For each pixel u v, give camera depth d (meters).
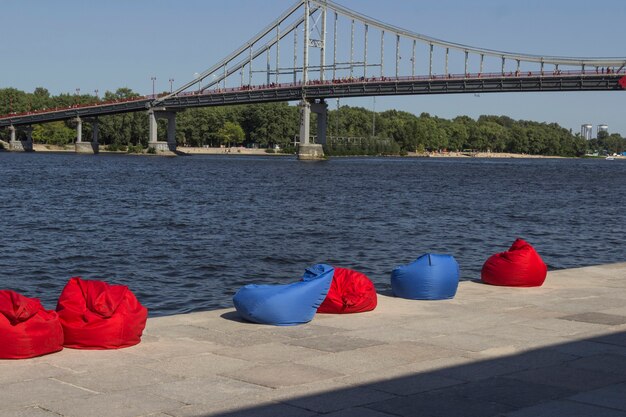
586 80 128.00
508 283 17.31
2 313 10.58
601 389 9.43
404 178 105.25
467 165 174.00
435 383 9.66
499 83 136.00
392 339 12.12
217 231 40.84
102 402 8.79
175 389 9.33
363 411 8.55
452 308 14.82
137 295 23.53
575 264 32.62
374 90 153.38
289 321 13.07
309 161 166.75
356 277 14.38
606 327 13.12
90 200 59.53
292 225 44.38
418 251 34.81
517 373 10.15
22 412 8.41
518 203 65.69
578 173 139.88
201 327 12.85
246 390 9.32
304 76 170.50
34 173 99.50
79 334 11.09
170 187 77.25
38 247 33.47
